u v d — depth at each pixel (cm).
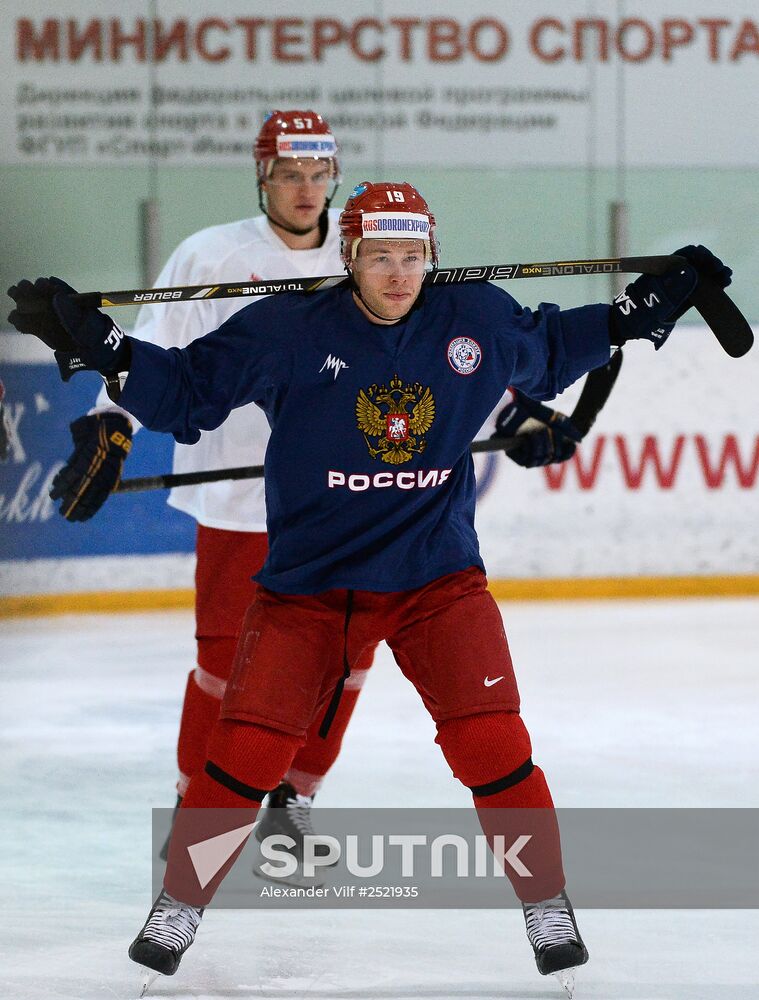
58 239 2975
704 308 1053
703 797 1499
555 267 1031
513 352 1012
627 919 1113
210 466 1313
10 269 2956
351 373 976
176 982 981
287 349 974
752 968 1005
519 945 1060
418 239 957
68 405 2812
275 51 3048
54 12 2972
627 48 3164
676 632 2580
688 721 1883
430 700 1002
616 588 3005
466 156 3138
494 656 981
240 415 1298
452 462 1005
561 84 3153
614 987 970
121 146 2998
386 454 984
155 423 977
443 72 3114
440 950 1048
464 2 3105
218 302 1321
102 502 1184
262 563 1290
